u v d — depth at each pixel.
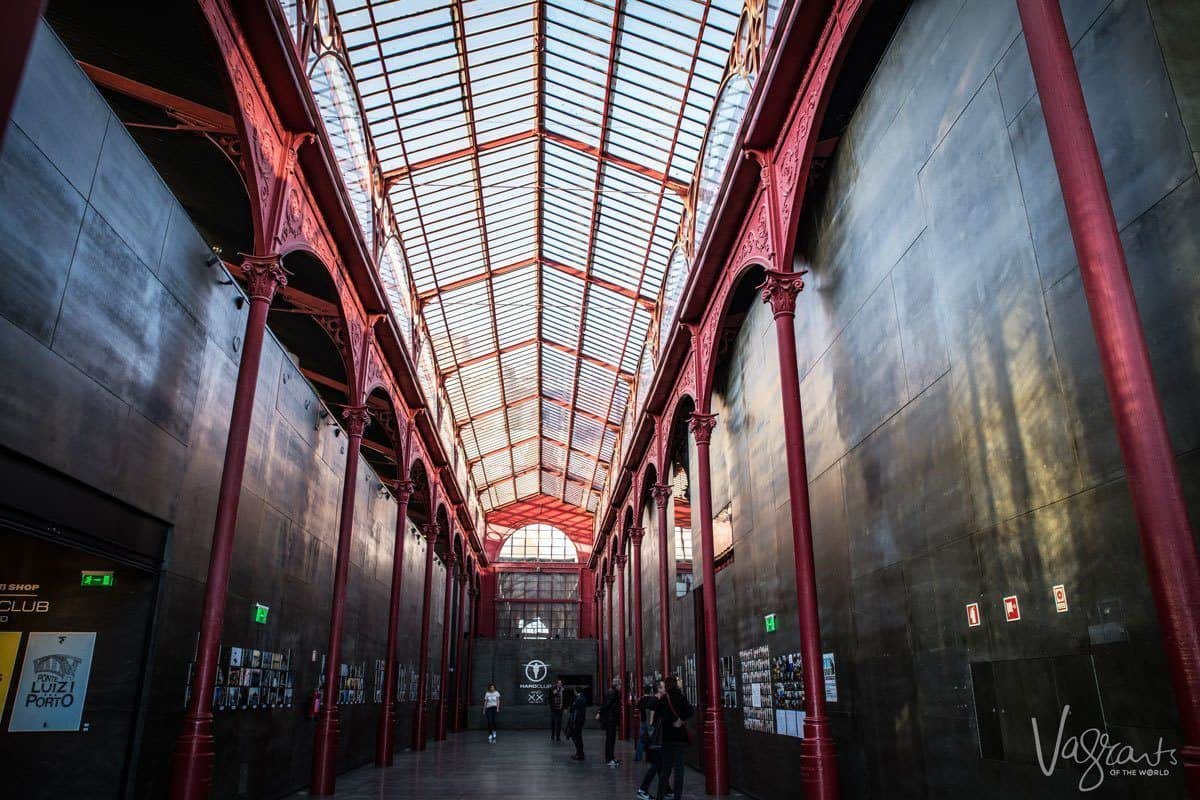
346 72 13.74
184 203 13.14
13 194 6.31
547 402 34.94
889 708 8.50
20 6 3.15
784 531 12.13
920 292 8.02
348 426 15.34
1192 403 4.66
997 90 6.71
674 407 19.61
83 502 7.56
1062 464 5.76
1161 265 4.93
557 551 48.00
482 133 17.28
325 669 15.03
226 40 8.91
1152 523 4.12
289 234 11.12
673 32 13.67
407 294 20.42
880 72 9.15
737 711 14.70
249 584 11.43
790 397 10.27
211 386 10.41
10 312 6.34
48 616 8.73
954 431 7.29
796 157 10.24
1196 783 3.78
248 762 11.36
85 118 7.37
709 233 13.36
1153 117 5.04
